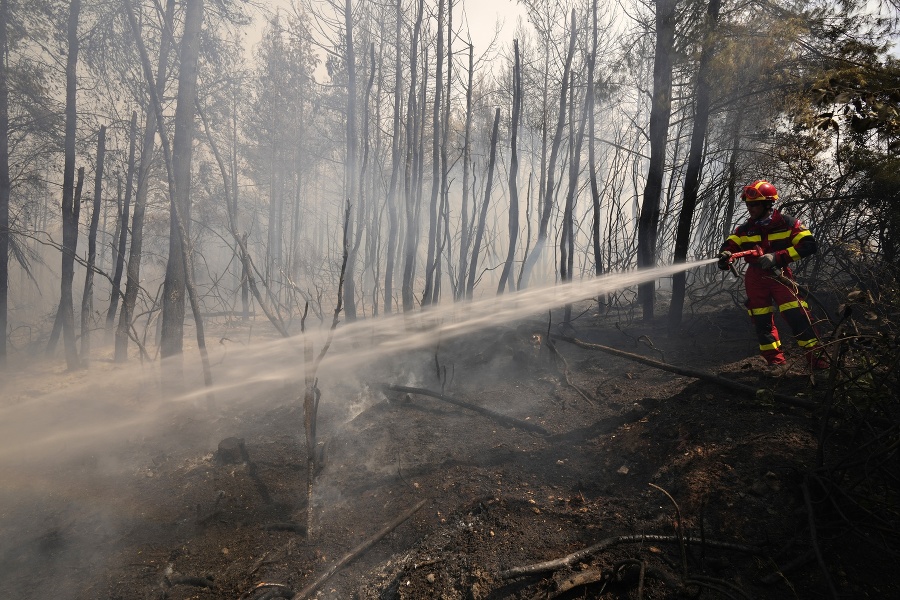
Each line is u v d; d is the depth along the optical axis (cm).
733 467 292
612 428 382
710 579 224
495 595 248
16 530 346
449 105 784
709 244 740
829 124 326
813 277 533
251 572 288
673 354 506
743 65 516
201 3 591
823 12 525
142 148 944
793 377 374
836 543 237
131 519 350
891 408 297
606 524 281
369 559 290
